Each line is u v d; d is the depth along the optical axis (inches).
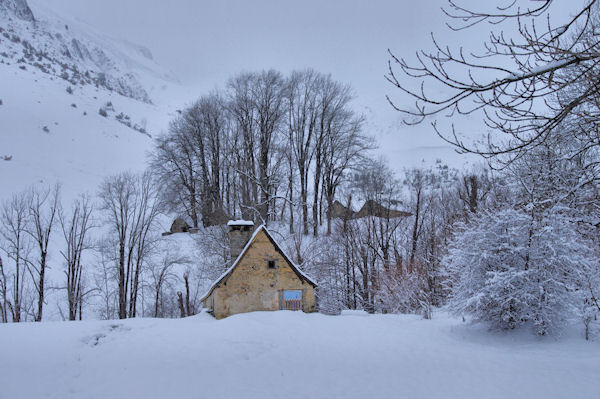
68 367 565.0
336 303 1302.9
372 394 470.3
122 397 471.8
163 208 1852.9
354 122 1958.7
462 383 483.8
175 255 1525.6
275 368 576.1
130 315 1355.8
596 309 640.4
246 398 465.1
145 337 727.7
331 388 494.3
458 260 784.3
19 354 604.1
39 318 1188.5
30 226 1515.7
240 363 598.9
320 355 643.5
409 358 612.7
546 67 191.9
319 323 858.8
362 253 1393.9
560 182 459.8
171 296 1427.2
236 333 759.1
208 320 933.2
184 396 472.7
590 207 462.3
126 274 1461.6
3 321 1161.4
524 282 705.0
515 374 495.8
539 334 684.1
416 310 1168.2
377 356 633.0
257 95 1935.3
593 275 671.8
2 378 510.0
